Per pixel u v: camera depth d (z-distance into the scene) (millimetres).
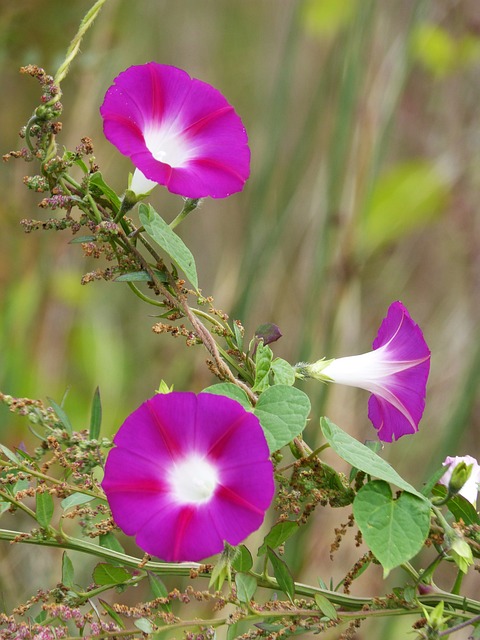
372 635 1042
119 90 614
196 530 570
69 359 1265
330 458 1091
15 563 1072
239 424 575
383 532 584
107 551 632
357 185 1114
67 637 594
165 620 607
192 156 624
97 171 626
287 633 615
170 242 630
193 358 1248
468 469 598
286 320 1295
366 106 1116
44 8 1172
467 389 1104
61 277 1217
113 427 1213
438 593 627
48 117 613
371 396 653
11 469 626
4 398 610
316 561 1107
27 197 1235
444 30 1228
